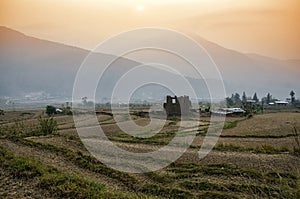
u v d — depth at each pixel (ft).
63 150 55.57
